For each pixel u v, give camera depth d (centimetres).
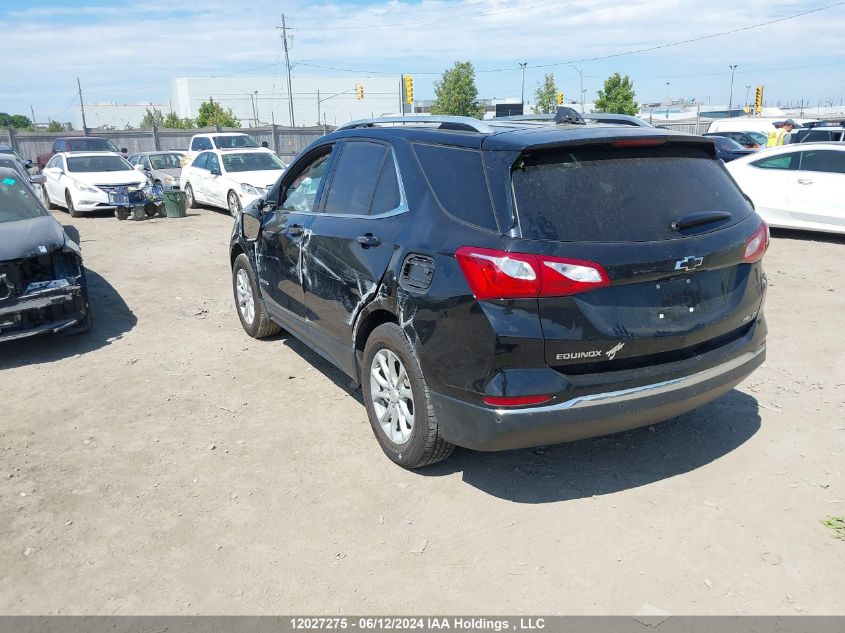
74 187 1515
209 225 1388
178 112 11706
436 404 340
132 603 285
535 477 373
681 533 319
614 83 4791
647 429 424
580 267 296
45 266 579
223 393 500
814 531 318
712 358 340
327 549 316
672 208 327
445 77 5762
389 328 368
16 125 10238
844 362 535
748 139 2548
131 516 346
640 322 312
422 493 360
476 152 333
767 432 416
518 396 302
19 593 292
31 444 426
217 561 310
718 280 340
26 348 614
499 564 302
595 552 308
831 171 1051
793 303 713
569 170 316
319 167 485
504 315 301
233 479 379
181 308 740
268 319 599
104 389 512
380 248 375
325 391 500
